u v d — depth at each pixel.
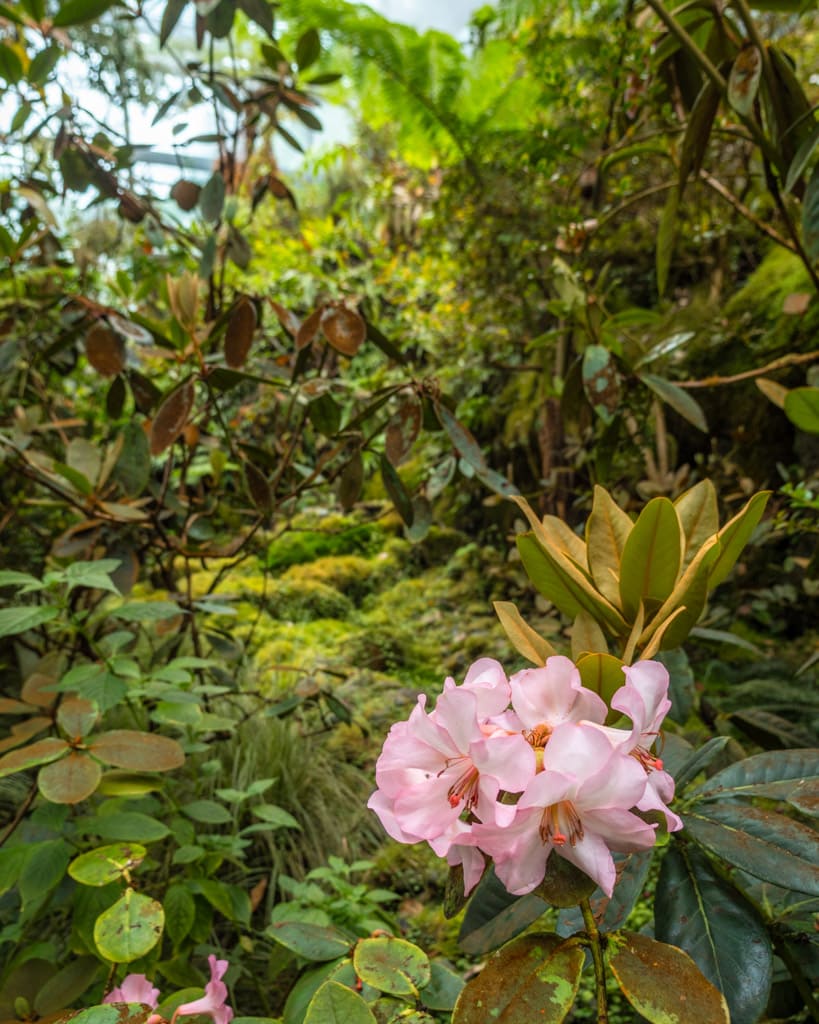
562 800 0.48
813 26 3.05
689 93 1.63
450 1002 0.75
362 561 4.14
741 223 2.94
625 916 0.65
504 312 3.17
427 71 3.18
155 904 0.76
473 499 4.14
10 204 1.94
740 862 0.61
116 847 0.85
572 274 1.77
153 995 0.84
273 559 4.16
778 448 3.01
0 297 2.44
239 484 2.21
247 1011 1.45
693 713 2.15
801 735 1.32
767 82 1.26
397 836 0.51
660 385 1.60
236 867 1.83
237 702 2.44
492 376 4.00
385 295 4.25
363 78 3.46
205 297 2.10
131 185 1.88
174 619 1.84
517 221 2.92
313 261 4.14
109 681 1.16
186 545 1.76
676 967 0.52
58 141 1.65
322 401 1.55
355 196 4.78
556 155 2.45
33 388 2.36
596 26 2.50
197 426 1.88
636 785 0.45
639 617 0.62
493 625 3.31
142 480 1.53
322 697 1.96
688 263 3.50
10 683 2.11
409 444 1.41
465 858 0.53
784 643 2.72
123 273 2.02
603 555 0.69
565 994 0.52
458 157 3.27
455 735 0.49
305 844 1.92
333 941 0.96
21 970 1.03
